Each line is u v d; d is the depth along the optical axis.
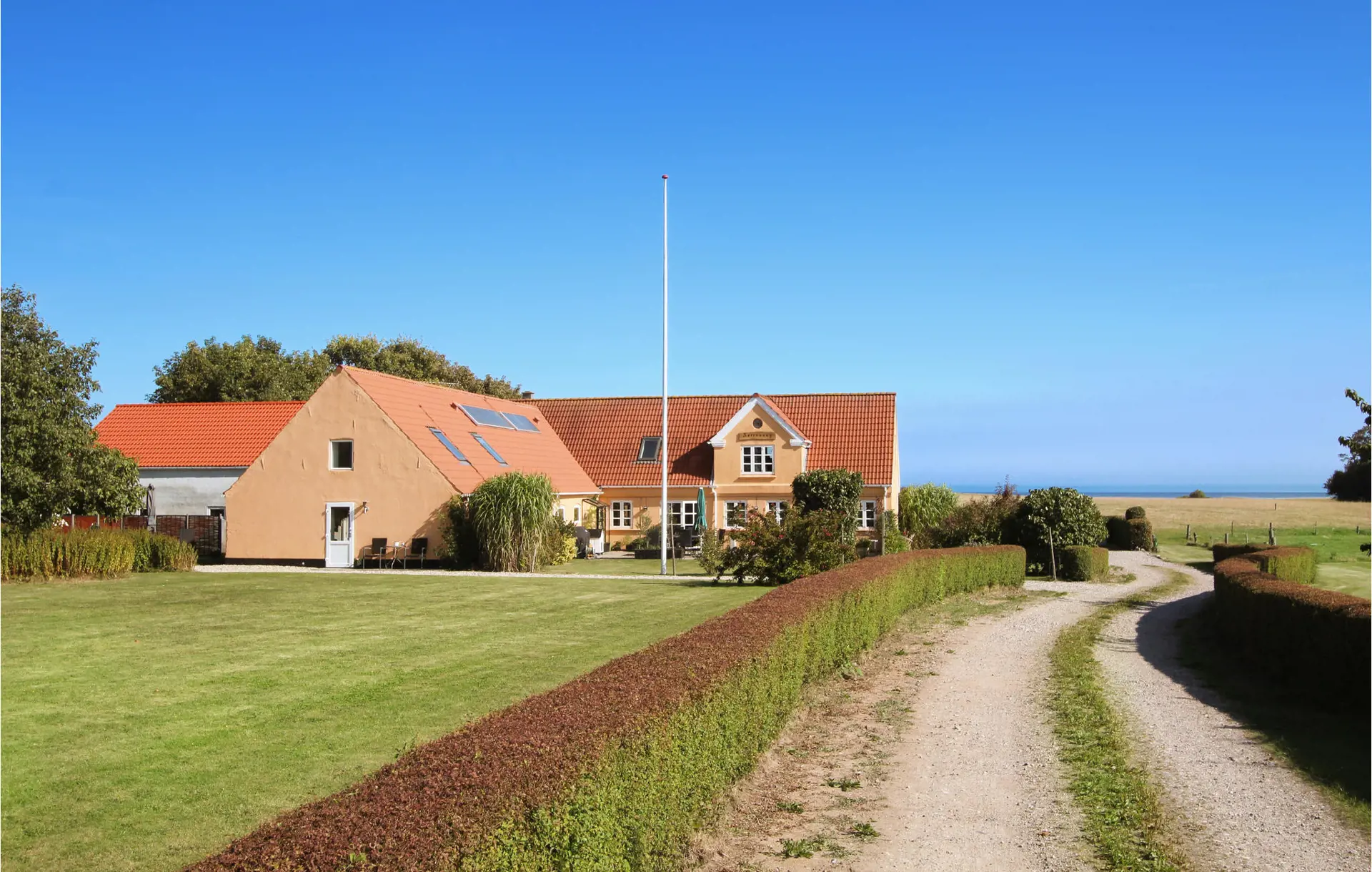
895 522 44.88
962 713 12.52
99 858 7.08
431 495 33.09
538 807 4.99
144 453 40.91
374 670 13.72
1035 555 35.53
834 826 8.22
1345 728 11.96
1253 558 25.09
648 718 6.52
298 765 9.20
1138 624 22.33
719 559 28.66
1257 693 14.23
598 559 40.12
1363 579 33.00
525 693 12.26
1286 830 8.16
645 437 49.47
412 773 5.16
